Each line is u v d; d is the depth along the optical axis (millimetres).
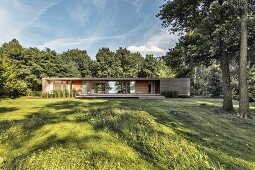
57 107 15477
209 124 11883
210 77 39625
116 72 59250
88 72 59812
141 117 10648
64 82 35281
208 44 16906
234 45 17922
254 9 16656
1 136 8547
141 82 36344
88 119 10195
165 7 19156
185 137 8891
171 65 21219
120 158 6934
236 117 14797
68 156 6840
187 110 15359
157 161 6992
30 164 6547
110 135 8445
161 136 8570
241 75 15711
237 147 8641
